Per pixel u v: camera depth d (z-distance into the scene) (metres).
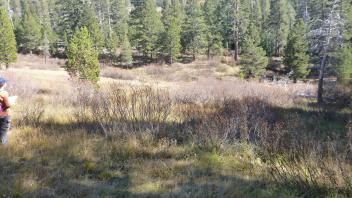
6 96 6.64
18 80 22.75
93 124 8.37
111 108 8.64
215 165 6.20
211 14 72.00
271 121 10.91
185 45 69.88
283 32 72.75
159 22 67.12
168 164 6.12
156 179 5.49
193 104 13.28
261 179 5.58
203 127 7.79
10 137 7.13
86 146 6.82
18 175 5.26
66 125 8.38
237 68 60.81
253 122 8.53
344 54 29.97
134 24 72.62
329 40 24.61
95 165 5.96
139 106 8.40
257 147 7.01
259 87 24.38
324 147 6.48
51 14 98.06
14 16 89.31
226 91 19.67
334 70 31.89
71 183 5.23
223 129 7.61
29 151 6.33
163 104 8.66
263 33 70.88
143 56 69.94
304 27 52.88
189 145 7.24
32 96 16.17
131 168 5.93
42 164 5.94
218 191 5.09
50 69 52.25
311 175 5.12
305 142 6.33
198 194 4.92
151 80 46.44
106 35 80.00
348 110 18.94
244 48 53.41
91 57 19.28
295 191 5.04
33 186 4.94
